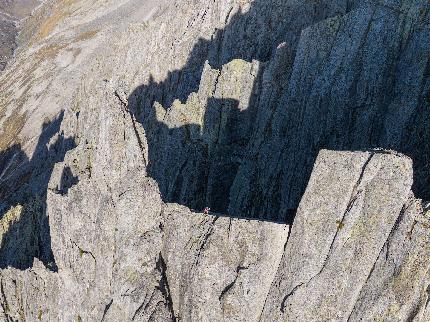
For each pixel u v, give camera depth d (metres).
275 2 71.12
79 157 47.34
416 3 40.53
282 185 42.72
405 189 25.69
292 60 49.38
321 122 42.69
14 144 150.00
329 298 26.95
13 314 43.16
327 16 62.62
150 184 35.31
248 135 50.50
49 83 174.25
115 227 35.53
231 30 76.00
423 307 24.19
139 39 115.44
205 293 30.94
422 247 24.52
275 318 28.66
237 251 30.45
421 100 37.19
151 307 32.53
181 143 52.94
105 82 40.81
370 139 39.78
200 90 54.59
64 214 38.28
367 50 41.97
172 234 33.53
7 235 57.62
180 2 112.38
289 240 28.92
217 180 49.56
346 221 26.97
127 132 37.22
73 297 38.56
